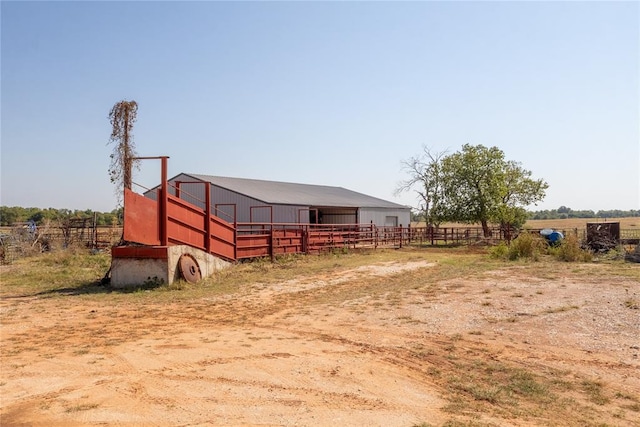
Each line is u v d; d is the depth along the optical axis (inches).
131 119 802.2
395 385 243.9
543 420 202.8
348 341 327.6
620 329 335.9
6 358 295.1
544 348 304.2
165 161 609.9
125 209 551.5
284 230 932.0
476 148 1600.6
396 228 1326.3
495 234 1594.5
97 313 438.0
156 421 200.2
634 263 703.1
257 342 326.6
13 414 209.2
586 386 242.5
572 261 754.8
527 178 1683.1
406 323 374.0
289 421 199.8
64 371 267.6
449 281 563.8
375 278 634.8
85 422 199.6
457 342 321.1
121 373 263.0
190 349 310.2
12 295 545.6
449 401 223.3
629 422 201.5
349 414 207.2
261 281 617.0
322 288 560.4
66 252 1008.9
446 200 1646.2
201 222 695.1
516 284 521.0
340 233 1103.0
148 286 569.0
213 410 211.3
